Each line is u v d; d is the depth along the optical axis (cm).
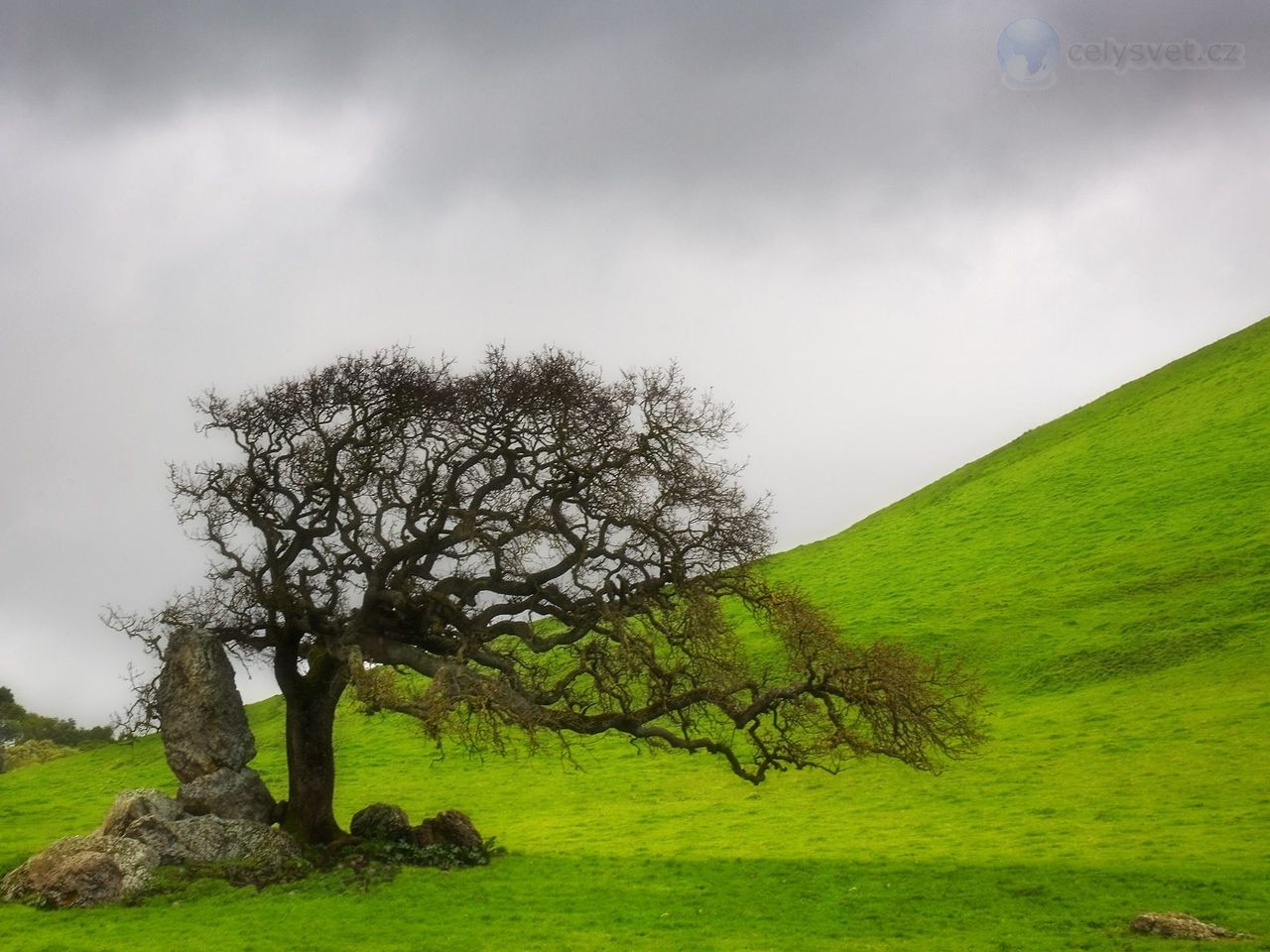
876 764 7112
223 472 4106
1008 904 3688
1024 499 13762
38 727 13825
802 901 3862
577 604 3866
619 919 3566
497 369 3994
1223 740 6469
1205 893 3697
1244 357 15350
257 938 3192
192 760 4100
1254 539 9919
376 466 3953
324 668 4084
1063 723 7419
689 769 7488
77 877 3553
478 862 4334
